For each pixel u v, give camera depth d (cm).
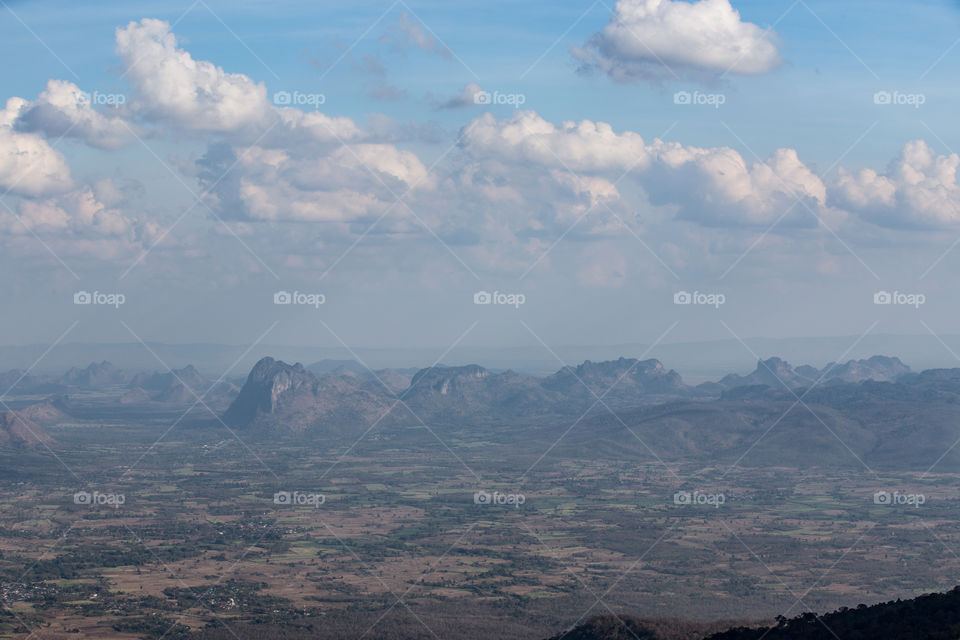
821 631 9881
